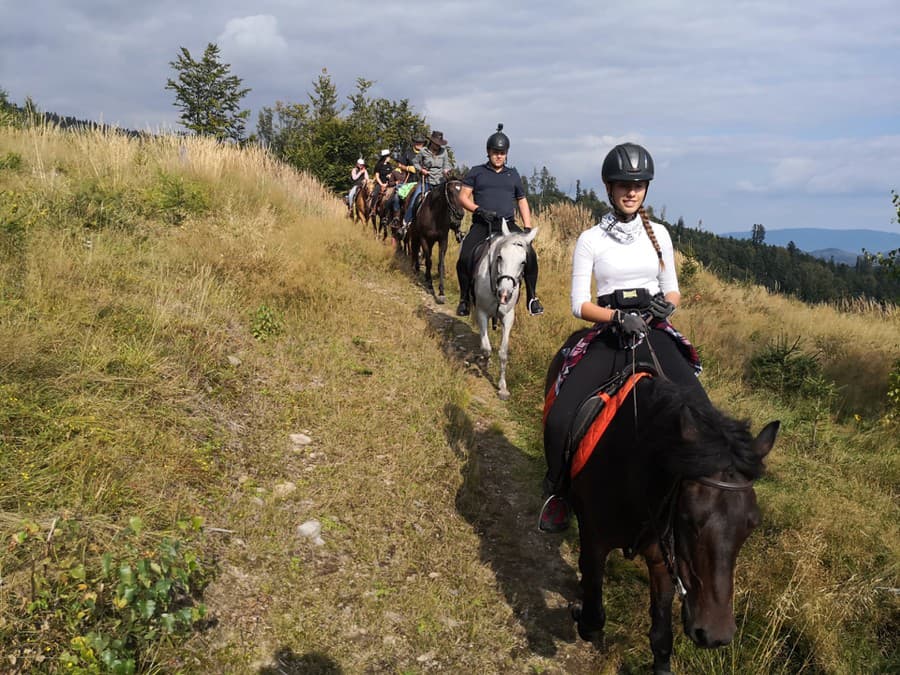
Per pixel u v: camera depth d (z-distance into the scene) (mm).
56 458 3982
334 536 4457
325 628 3693
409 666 3596
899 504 5555
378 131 33406
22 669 2803
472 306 8703
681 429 2457
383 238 14281
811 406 7328
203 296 6941
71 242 7422
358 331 8102
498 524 5109
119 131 14188
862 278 88375
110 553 3117
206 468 4633
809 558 4391
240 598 3711
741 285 18875
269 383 6184
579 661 3857
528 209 7922
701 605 2332
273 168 17469
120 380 5027
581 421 3318
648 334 3521
